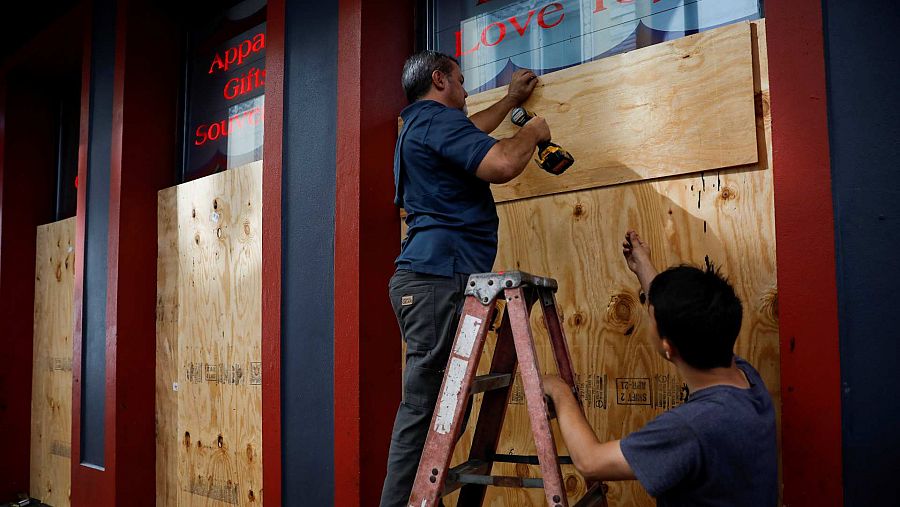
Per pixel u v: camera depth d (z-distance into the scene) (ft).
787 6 5.88
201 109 13.39
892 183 5.36
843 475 5.34
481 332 5.19
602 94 7.36
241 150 12.35
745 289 6.34
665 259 6.87
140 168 13.07
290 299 9.57
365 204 8.67
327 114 9.24
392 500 5.89
